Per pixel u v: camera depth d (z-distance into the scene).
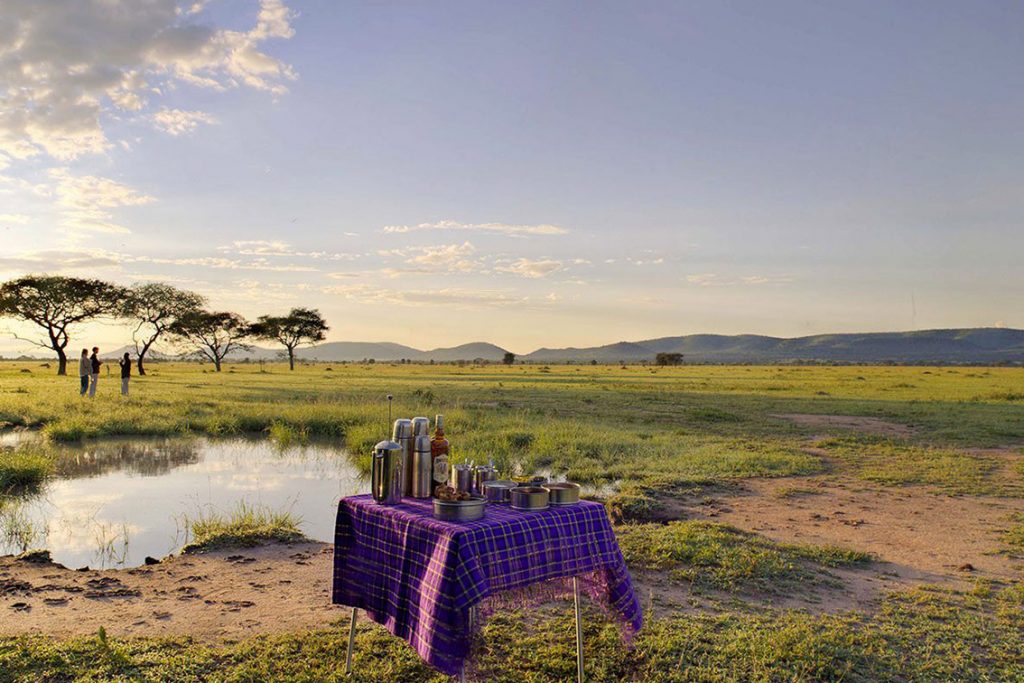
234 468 13.85
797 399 31.95
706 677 4.52
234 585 6.45
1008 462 14.09
